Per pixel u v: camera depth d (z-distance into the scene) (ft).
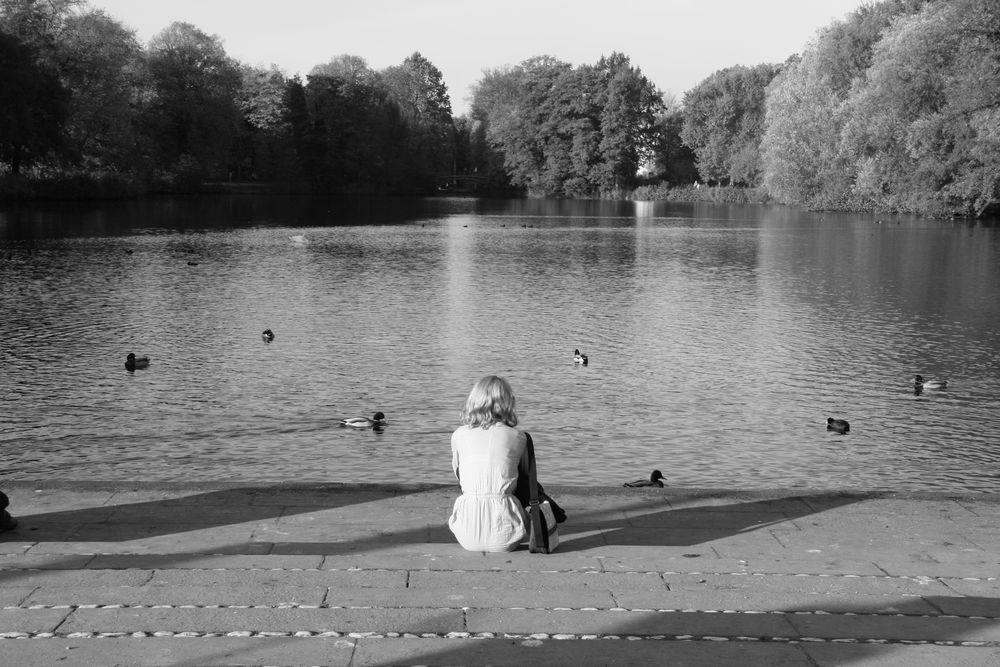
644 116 483.92
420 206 404.98
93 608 21.89
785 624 21.63
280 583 23.94
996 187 241.55
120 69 322.96
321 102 463.83
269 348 96.27
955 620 22.06
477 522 27.32
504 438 27.61
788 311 122.62
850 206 326.24
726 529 30.40
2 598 22.50
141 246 197.77
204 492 33.73
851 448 65.67
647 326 111.34
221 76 386.32
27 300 124.47
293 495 33.60
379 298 131.75
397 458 62.39
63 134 293.02
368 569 25.31
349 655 19.56
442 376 85.25
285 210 350.64
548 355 94.68
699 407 76.07
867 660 19.70
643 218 328.29
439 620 21.53
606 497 34.14
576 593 23.48
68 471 58.80
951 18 220.64
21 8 287.48
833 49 308.81
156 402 75.20
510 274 161.68
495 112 565.53
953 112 222.89
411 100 555.69
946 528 30.73
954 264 174.50
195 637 20.33
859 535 29.89
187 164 395.75
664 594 23.58
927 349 98.89
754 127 454.81
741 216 335.06
